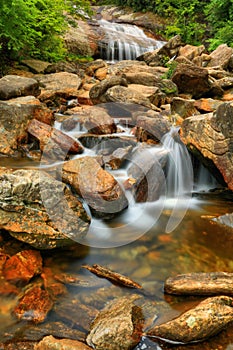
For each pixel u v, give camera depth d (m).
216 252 3.51
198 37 17.69
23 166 5.03
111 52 16.52
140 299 2.75
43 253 3.25
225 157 4.62
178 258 3.38
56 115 7.27
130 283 2.92
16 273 2.89
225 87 8.97
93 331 2.33
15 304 2.61
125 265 3.23
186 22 18.83
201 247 3.59
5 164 5.11
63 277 2.98
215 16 16.83
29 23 10.55
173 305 2.69
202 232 3.90
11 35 9.51
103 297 2.77
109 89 7.31
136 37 18.73
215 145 4.72
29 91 7.52
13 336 2.34
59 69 11.02
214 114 4.76
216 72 10.14
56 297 2.73
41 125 5.96
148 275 3.10
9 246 3.16
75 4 15.91
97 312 2.59
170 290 2.80
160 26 20.42
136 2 22.86
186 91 8.75
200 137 4.94
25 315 2.53
